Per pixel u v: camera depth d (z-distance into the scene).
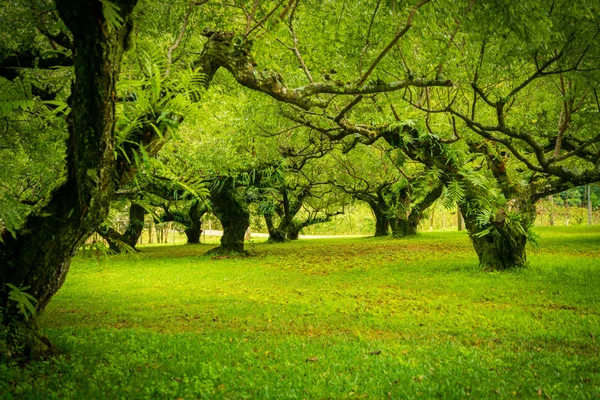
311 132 21.41
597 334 7.36
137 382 4.78
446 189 13.51
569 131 15.26
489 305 9.92
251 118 17.05
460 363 5.69
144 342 6.65
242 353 6.21
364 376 5.25
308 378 5.12
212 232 67.25
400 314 9.26
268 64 7.94
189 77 4.79
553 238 26.73
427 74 8.67
